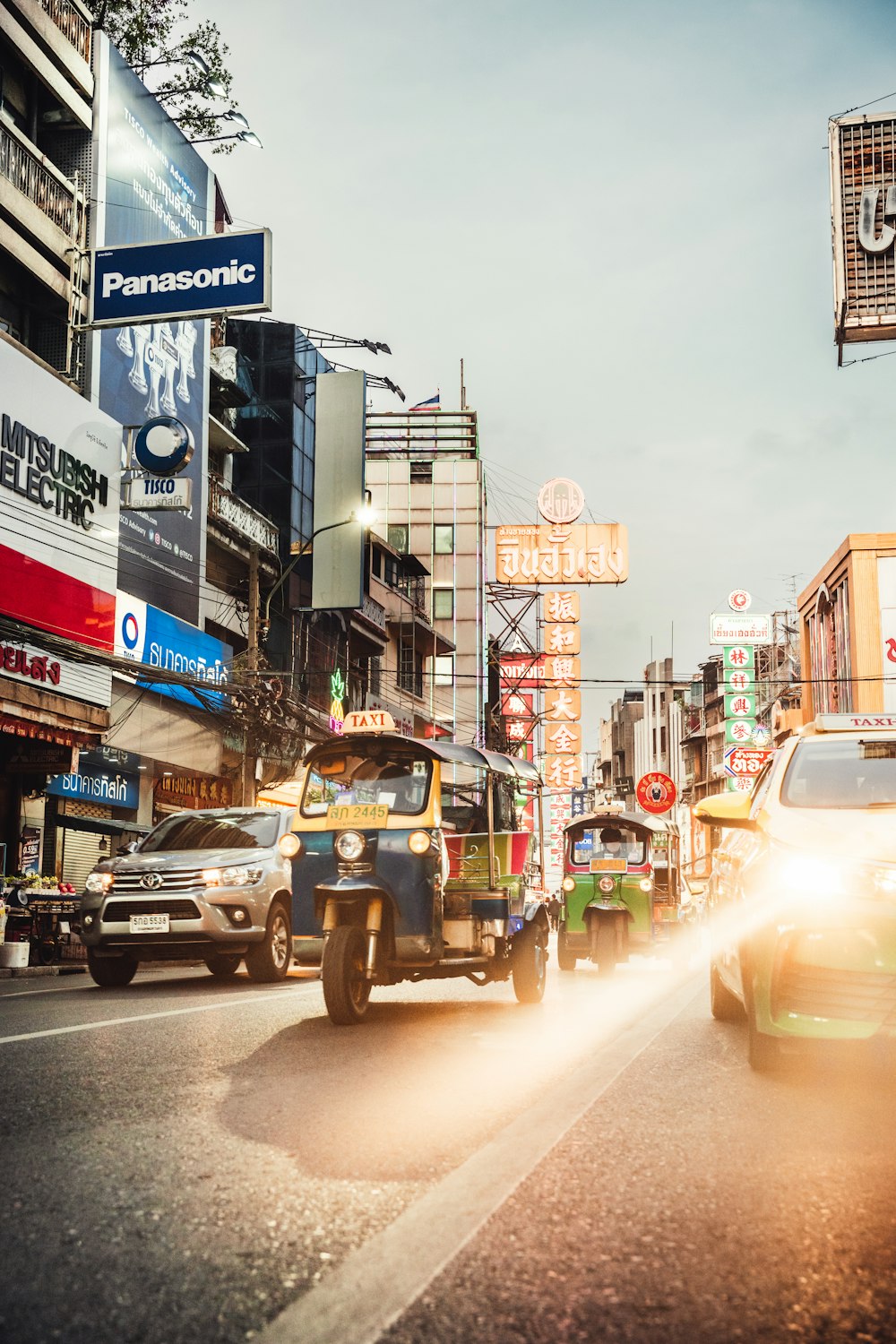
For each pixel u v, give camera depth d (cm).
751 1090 520
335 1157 394
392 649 4303
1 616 1527
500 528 5138
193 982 1224
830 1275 277
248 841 1250
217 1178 365
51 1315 253
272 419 3231
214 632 2777
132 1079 546
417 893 808
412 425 5531
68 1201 339
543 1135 425
